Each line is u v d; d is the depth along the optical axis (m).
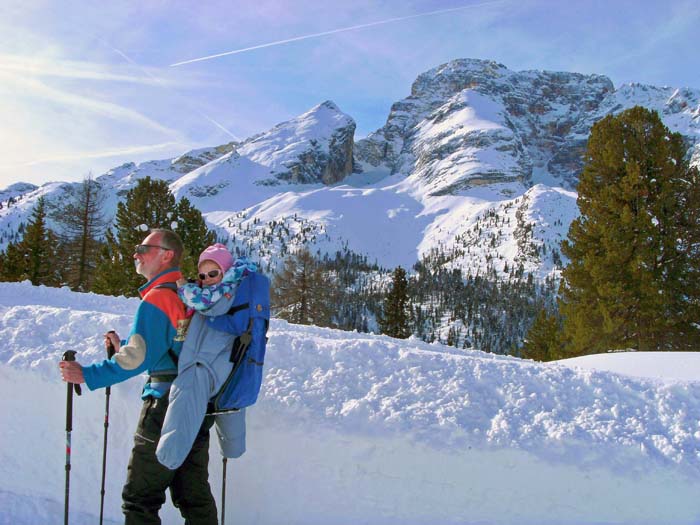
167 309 2.87
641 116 19.27
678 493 3.43
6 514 3.75
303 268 36.88
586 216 20.14
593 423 3.80
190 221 30.08
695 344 18.17
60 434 3.91
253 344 2.94
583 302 19.69
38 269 38.41
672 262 18.42
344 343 4.57
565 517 3.48
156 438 2.86
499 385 4.19
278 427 3.71
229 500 3.73
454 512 3.54
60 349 4.33
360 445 3.61
